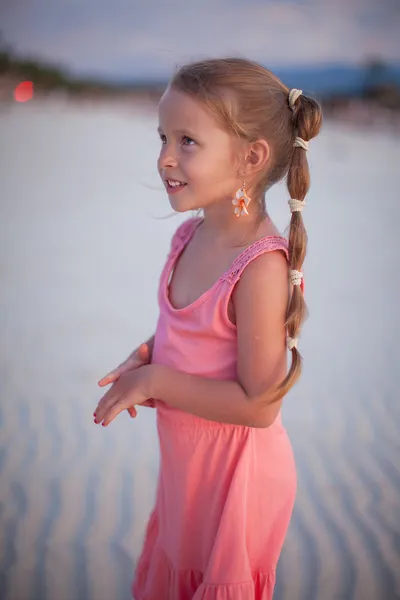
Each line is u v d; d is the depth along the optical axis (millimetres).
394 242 6738
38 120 13688
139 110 15859
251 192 1638
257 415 1563
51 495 2799
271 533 1698
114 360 3992
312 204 8242
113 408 1637
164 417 1718
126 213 7582
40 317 4664
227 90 1523
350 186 9188
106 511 2709
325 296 5223
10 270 5684
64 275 5562
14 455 3064
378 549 2516
